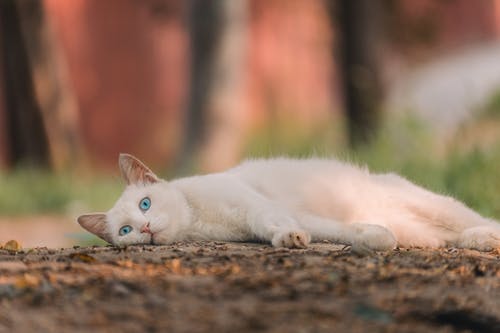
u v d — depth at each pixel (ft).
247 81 116.67
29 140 81.71
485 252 24.90
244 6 69.72
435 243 25.76
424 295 17.78
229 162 68.85
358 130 69.00
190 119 69.21
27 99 81.30
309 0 117.70
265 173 25.93
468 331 16.33
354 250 22.04
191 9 69.00
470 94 63.16
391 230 25.38
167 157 114.11
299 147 60.75
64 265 20.36
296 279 18.61
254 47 118.42
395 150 47.62
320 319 16.11
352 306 16.80
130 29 116.16
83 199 62.95
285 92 119.65
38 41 81.41
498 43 124.88
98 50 114.32
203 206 24.71
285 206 24.95
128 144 115.24
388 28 91.50
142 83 116.37
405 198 26.35
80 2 113.09
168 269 19.70
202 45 68.44
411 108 50.80
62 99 82.94
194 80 69.00
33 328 15.57
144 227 24.22
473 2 128.47
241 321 15.88
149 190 24.82
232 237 24.71
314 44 116.37
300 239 22.81
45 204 64.85
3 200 64.49
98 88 114.01
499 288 18.72
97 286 17.87
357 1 71.15
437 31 102.63
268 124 81.82
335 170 26.61
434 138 50.67
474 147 41.19
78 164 83.20
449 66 104.42
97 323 15.75
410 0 94.38
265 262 20.51
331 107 122.93
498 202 37.24
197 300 17.07
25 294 17.38
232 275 19.06
